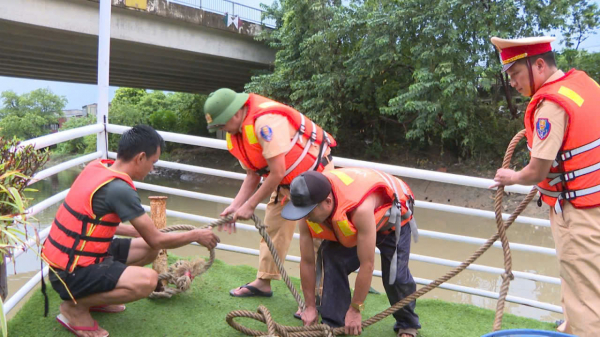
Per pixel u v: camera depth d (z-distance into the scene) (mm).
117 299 2438
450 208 3270
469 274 6113
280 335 2600
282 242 3207
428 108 11461
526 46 2244
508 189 3061
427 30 11422
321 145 2875
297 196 2240
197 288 3391
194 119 25125
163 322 2822
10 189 2027
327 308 2691
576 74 2256
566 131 2186
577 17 12750
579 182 2213
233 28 15352
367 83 13914
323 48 13391
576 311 2270
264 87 14727
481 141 13578
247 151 2730
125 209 2340
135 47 13969
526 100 14094
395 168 3195
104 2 4105
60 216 2418
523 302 3363
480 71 11406
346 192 2344
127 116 24531
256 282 3318
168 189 4059
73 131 3471
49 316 2785
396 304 2598
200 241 2654
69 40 12820
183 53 15039
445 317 3193
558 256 2365
